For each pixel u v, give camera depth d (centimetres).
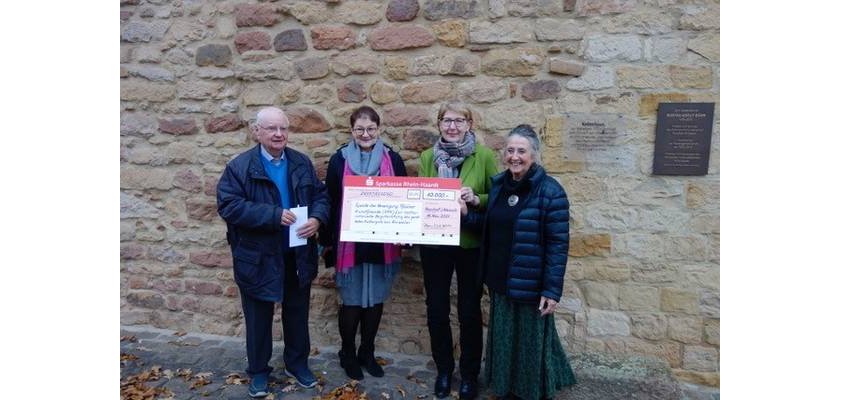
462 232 291
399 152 356
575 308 343
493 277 274
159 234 401
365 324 330
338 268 311
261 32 369
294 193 293
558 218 258
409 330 369
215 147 385
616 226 334
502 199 274
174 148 391
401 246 324
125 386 320
